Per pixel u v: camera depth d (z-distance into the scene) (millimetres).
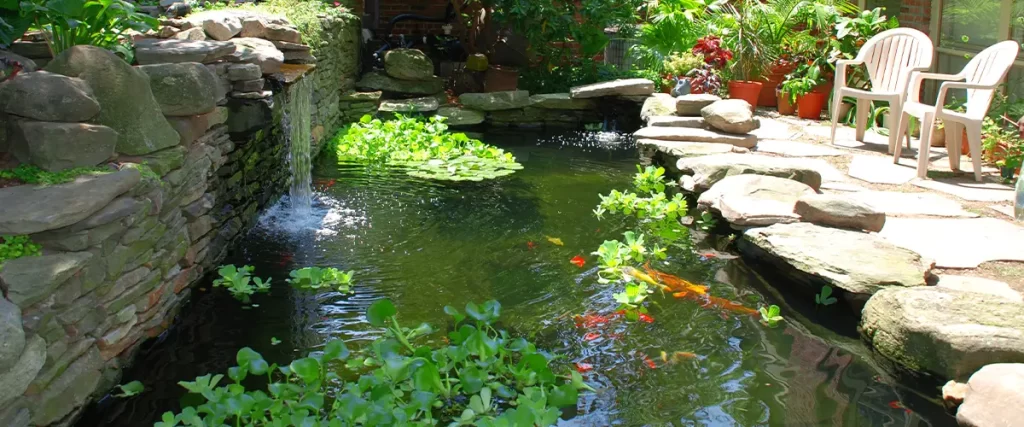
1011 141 5664
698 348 3309
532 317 3588
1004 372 2686
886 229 4438
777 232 4164
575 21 9539
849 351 3303
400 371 2875
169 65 3549
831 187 5379
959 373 2947
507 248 4492
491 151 7031
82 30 3684
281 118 5090
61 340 2541
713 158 5664
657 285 3984
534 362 2977
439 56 10367
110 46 3861
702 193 5172
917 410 2840
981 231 4426
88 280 2658
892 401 2900
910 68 6195
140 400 2871
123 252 2896
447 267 4180
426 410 2707
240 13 5285
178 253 3527
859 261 3758
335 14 7797
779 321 3584
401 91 8922
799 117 8297
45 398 2438
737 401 2893
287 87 4898
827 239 4035
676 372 3104
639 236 4715
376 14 10742
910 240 4258
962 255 4043
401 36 10078
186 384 2801
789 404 2875
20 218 2408
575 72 9797
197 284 3852
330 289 3854
